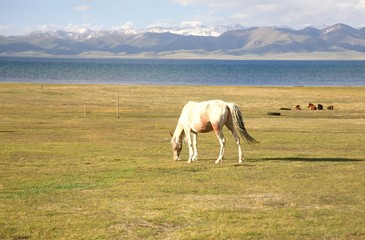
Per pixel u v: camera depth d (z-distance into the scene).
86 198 15.22
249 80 154.75
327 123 44.69
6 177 18.81
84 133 36.62
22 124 41.78
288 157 24.44
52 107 57.97
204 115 21.64
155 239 11.43
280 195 15.44
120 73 190.25
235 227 12.24
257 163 21.70
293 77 176.88
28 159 23.89
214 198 15.10
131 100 67.94
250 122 45.19
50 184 17.44
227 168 20.30
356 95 78.94
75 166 21.50
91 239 11.41
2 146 29.00
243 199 14.95
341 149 29.06
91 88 85.88
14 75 158.25
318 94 80.31
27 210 13.80
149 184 17.23
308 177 18.34
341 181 17.58
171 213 13.40
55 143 30.72
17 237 11.52
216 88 90.50
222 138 21.64
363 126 42.41
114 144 30.67
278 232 11.84
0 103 60.28
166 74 189.00
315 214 13.36
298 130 39.50
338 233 11.79
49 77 150.38
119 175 19.05
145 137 34.72
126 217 13.09
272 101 69.62
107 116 50.19
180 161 22.88
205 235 11.60
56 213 13.50
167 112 55.44
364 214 13.37
